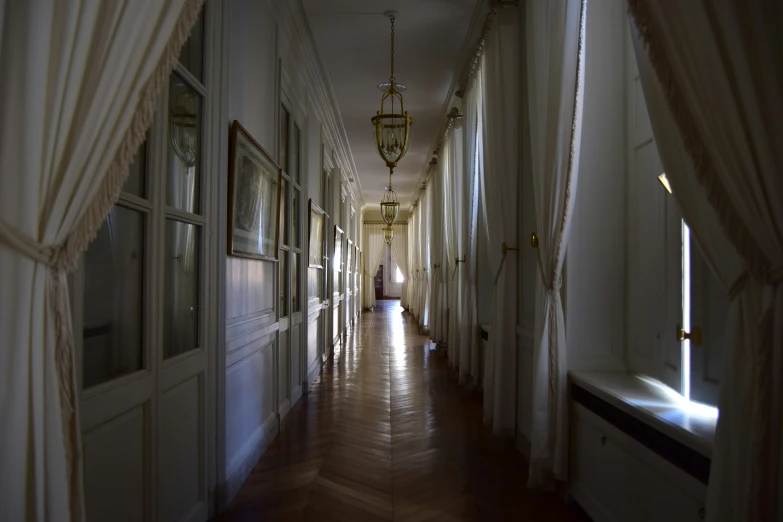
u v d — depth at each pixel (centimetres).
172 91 195
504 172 361
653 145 225
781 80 117
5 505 94
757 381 118
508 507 247
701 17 123
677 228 200
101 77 107
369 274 1841
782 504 112
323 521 231
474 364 508
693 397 189
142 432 171
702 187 126
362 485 274
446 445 342
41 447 98
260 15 315
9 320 96
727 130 120
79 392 133
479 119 477
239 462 272
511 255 357
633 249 249
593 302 258
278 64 360
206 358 228
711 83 122
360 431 373
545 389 257
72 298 132
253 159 289
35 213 97
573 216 258
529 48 289
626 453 197
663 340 214
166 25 122
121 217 161
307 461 310
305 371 488
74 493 104
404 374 593
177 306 205
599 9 261
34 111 97
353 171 1050
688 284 194
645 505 183
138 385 165
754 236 118
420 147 859
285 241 411
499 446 340
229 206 253
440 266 784
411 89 595
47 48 99
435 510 244
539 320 263
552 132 244
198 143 224
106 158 110
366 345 845
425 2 403
